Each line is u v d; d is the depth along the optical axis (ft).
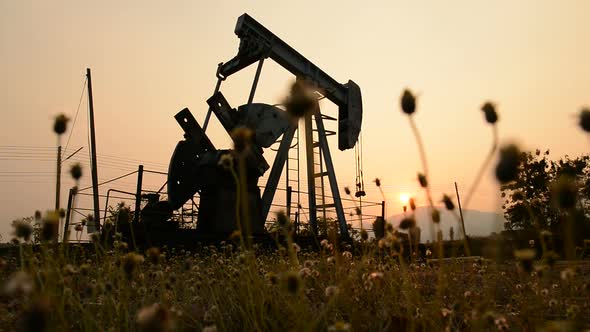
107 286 9.58
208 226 43.32
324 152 59.00
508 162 5.90
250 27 54.13
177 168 43.83
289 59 57.72
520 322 9.12
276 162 51.24
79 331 8.88
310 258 20.02
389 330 9.67
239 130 6.00
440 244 7.50
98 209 37.01
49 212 5.46
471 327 8.39
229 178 43.88
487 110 6.29
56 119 6.90
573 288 10.30
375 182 9.89
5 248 16.72
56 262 8.13
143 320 3.34
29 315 3.17
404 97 7.18
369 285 10.78
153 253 8.31
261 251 34.30
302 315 7.06
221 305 11.19
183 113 45.47
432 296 12.73
